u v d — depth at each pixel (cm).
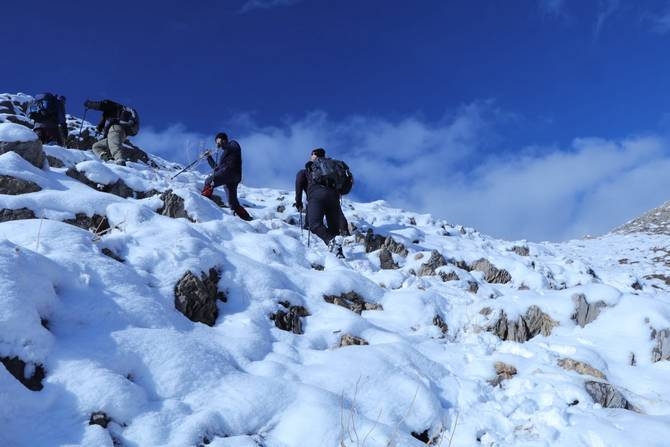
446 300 665
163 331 418
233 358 436
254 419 367
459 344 561
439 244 1076
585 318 641
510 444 396
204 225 697
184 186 985
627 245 2372
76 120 1512
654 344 582
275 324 528
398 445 359
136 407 345
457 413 426
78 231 496
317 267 732
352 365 449
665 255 2080
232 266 566
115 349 379
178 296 489
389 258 867
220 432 353
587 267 1164
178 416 353
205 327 472
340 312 568
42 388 332
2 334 336
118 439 325
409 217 1280
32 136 750
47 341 355
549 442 393
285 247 734
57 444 304
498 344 581
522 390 468
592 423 408
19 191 662
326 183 884
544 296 673
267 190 1353
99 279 439
